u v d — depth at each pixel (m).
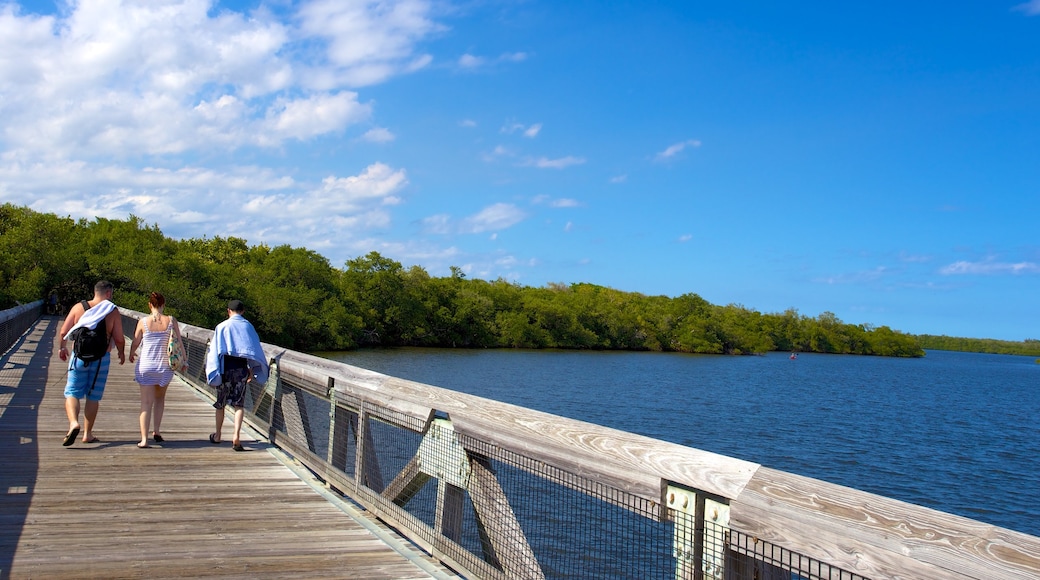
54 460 6.70
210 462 6.92
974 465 24.75
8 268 51.47
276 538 4.72
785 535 2.21
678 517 2.64
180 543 4.53
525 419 3.55
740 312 150.38
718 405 40.41
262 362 7.65
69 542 4.45
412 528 4.57
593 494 3.06
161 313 7.76
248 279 72.19
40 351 18.61
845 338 168.12
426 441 4.54
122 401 10.85
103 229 71.81
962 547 1.75
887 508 1.95
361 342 82.44
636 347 114.81
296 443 6.92
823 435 30.38
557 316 103.94
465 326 93.50
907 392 61.41
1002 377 104.31
